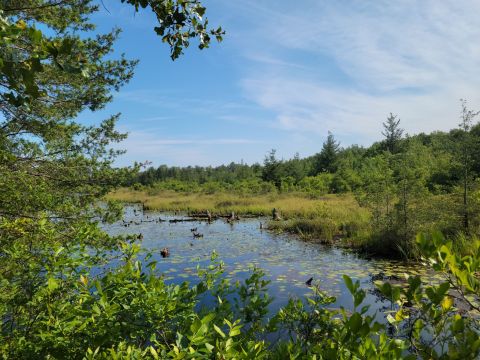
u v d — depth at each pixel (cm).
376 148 4866
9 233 312
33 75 141
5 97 145
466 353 124
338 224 1461
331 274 805
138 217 2258
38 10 415
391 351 137
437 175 1605
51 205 418
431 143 4125
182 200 3219
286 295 644
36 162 469
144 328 194
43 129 439
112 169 516
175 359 147
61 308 204
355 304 152
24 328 211
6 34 135
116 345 189
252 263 927
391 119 4509
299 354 183
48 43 142
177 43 235
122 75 524
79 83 483
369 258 978
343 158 4431
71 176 488
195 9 229
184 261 952
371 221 1242
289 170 3975
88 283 223
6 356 191
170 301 202
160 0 214
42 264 240
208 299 345
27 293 219
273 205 2394
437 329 156
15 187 400
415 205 1048
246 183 3850
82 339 186
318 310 243
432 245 154
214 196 3319
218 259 987
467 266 142
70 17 475
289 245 1212
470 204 973
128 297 204
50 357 190
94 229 327
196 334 154
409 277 157
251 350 157
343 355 154
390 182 1212
